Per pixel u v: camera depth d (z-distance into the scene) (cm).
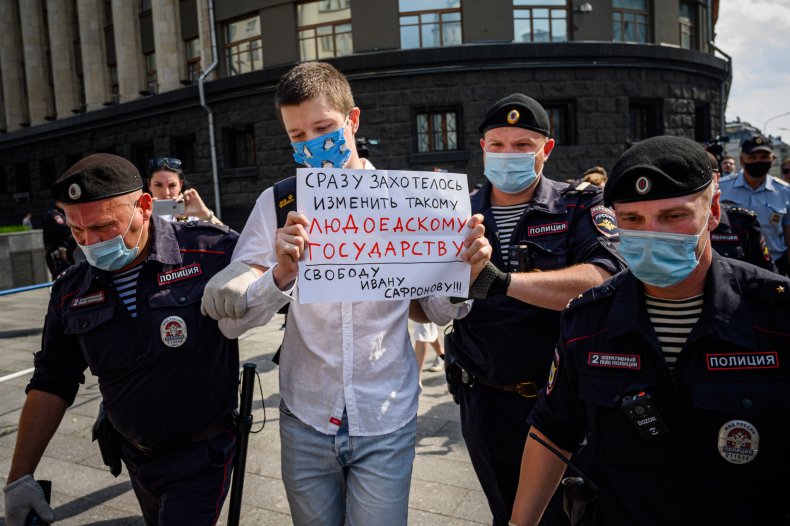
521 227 226
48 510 180
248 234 185
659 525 130
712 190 129
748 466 122
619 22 1381
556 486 158
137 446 193
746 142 482
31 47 2286
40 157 2097
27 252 1203
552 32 1330
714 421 124
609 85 1314
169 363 184
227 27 1559
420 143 1332
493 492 229
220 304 161
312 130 177
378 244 165
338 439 178
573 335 145
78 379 201
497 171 226
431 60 1274
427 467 349
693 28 1565
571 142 1316
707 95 1488
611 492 140
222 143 1500
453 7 1313
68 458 375
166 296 185
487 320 218
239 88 1443
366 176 165
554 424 154
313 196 161
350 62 1301
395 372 184
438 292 172
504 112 225
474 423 227
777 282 123
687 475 127
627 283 140
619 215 132
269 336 682
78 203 167
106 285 184
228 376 197
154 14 1714
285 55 1434
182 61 1733
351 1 1343
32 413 191
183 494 186
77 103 2139
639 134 1409
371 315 180
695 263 127
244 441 198
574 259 214
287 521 301
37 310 936
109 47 1973
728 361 124
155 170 408
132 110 1664
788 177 836
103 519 308
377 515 176
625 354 135
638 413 129
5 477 349
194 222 201
